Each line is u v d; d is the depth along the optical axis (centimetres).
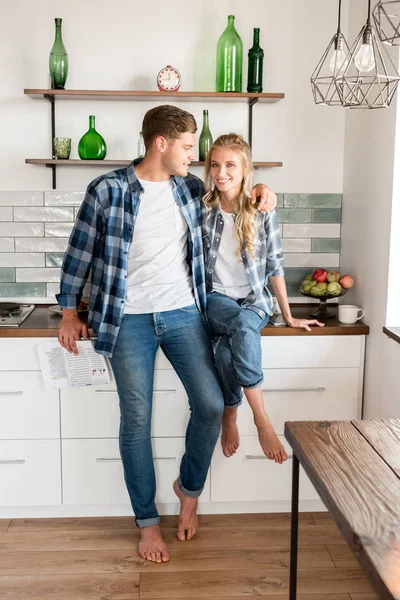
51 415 292
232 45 318
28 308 325
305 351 298
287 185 344
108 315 264
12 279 341
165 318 266
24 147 333
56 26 313
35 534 289
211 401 267
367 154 306
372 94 297
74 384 289
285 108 339
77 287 272
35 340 287
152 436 295
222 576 258
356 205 323
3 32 326
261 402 263
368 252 305
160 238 263
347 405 304
